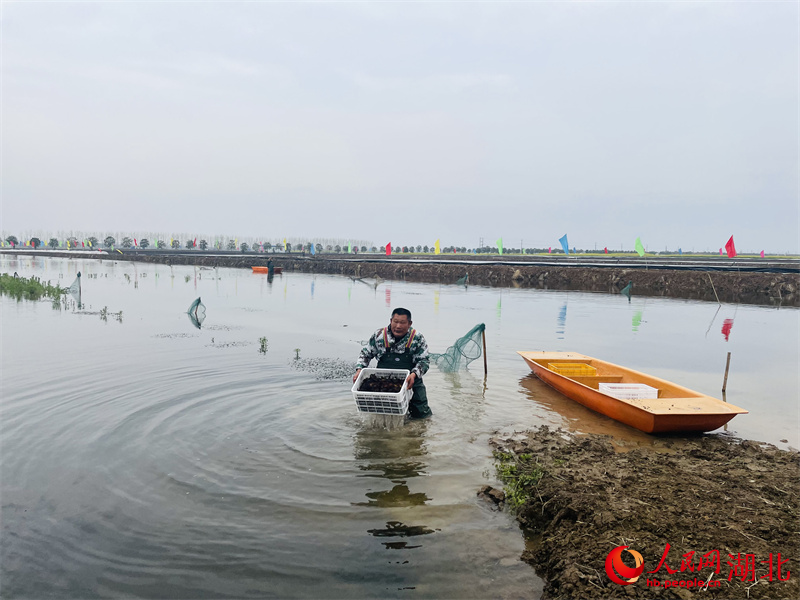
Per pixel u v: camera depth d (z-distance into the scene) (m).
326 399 8.21
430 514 4.86
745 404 8.55
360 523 4.70
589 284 35.72
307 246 146.00
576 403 8.39
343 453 6.18
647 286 33.25
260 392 8.52
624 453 6.24
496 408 8.09
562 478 5.37
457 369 10.79
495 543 4.46
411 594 3.80
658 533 4.25
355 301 23.84
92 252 85.62
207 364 10.44
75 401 7.91
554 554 4.17
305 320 17.34
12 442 6.33
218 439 6.52
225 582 3.89
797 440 6.87
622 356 12.48
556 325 17.31
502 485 5.44
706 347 13.73
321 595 3.77
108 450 6.12
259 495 5.15
